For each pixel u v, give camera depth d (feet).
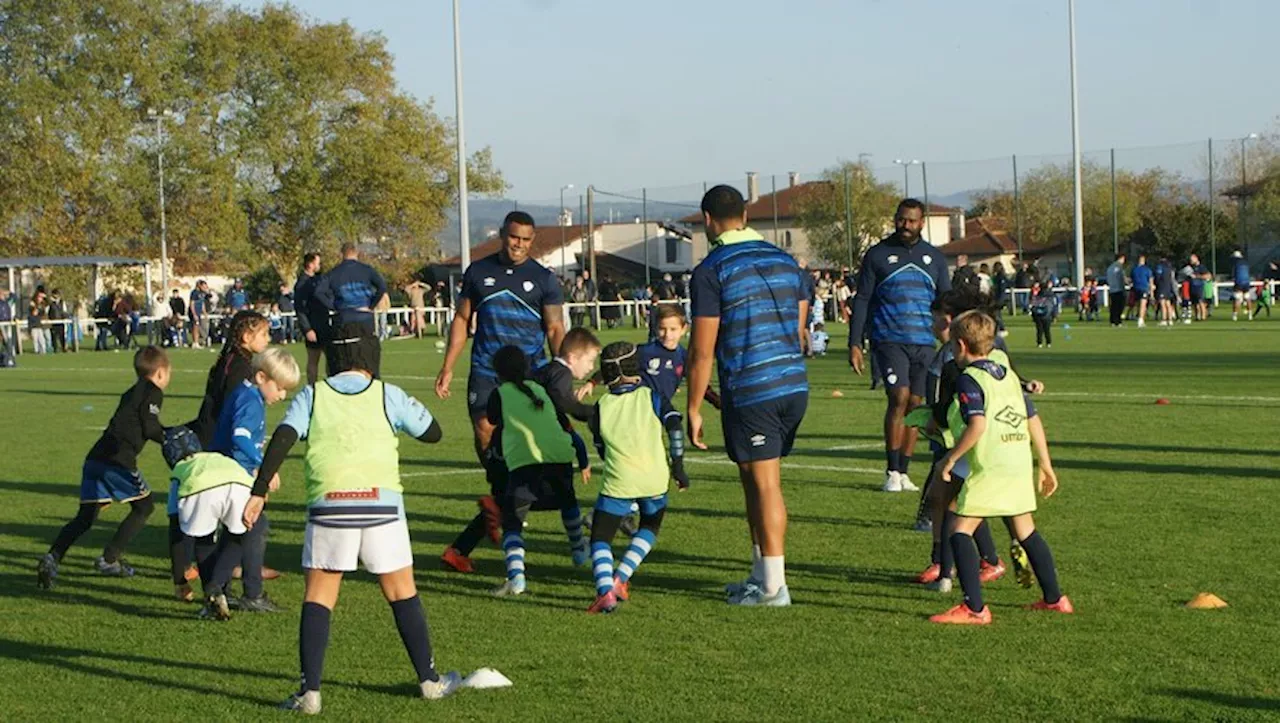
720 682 20.99
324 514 19.97
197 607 27.48
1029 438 24.76
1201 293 140.36
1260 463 41.96
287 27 221.25
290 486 43.27
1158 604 25.22
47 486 44.68
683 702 20.03
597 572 26.17
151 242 205.77
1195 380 71.61
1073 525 32.94
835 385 75.72
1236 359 85.40
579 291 163.43
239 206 217.97
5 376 103.76
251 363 28.60
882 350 38.27
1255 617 24.09
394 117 227.40
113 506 40.91
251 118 218.38
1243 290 144.25
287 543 34.27
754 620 24.99
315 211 219.20
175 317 153.38
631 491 26.53
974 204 274.16
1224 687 20.06
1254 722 18.48
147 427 30.01
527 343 34.01
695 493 39.63
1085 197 246.68
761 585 26.37
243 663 23.15
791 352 26.09
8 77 197.77
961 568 24.26
